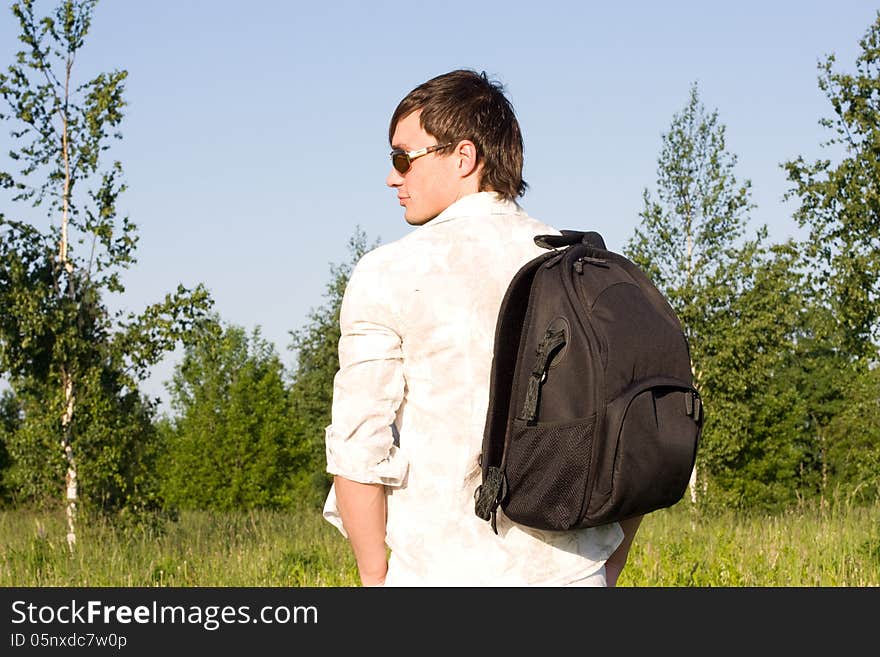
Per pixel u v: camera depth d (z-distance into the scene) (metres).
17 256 13.29
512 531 2.06
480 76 2.35
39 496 14.21
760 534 10.36
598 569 2.13
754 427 22.50
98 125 13.48
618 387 1.91
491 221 2.20
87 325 13.94
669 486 1.92
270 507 27.72
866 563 8.33
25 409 14.05
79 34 13.54
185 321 13.88
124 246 13.70
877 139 15.80
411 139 2.28
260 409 28.52
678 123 20.22
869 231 16.14
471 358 2.09
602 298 1.99
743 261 19.88
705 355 20.05
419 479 2.09
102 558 11.07
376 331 2.12
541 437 1.93
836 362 30.34
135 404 14.30
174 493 28.19
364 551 2.13
